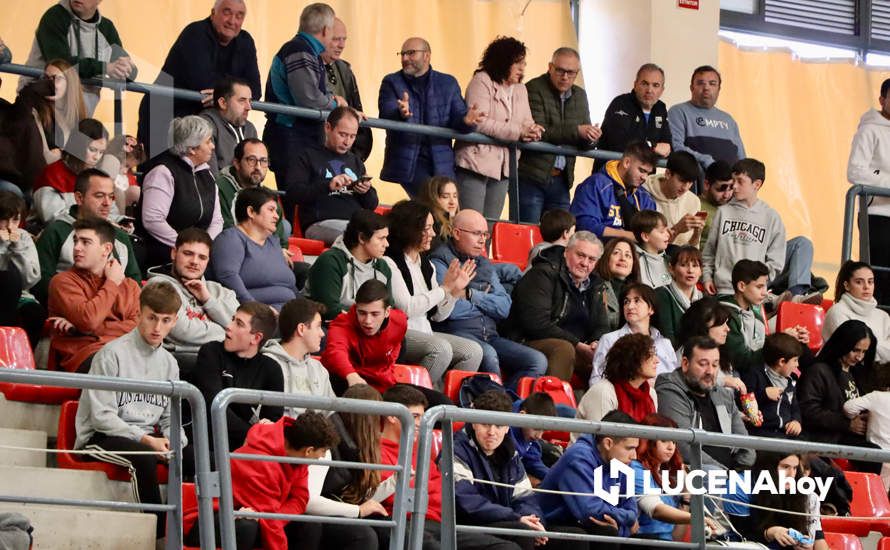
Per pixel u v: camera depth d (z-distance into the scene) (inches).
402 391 461.4
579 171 900.0
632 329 602.2
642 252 665.0
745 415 600.7
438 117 708.0
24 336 480.4
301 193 644.7
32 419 478.3
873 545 605.6
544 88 740.0
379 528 441.7
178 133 570.6
